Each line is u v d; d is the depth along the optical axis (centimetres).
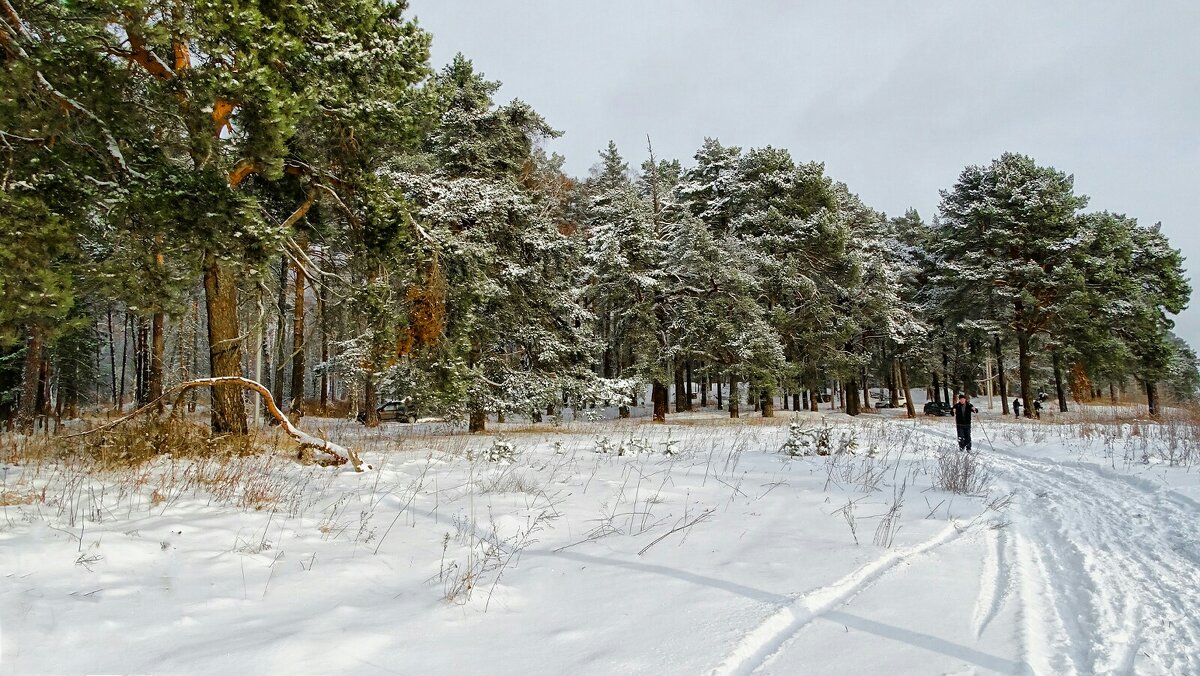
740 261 2880
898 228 4962
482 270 1561
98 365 4038
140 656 327
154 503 668
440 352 1380
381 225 1188
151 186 811
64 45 848
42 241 701
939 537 614
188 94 859
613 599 440
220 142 900
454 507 745
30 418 1848
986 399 5300
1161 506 777
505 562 533
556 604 434
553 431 2177
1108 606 422
